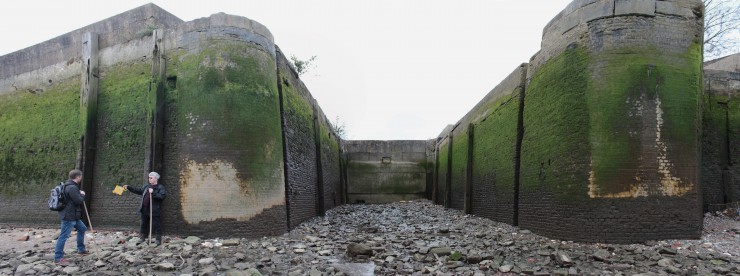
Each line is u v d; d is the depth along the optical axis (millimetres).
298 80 17484
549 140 12172
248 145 11766
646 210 10406
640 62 10727
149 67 13016
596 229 10500
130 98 13219
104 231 12602
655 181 10484
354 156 30812
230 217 11352
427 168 30656
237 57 12070
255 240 11328
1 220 15109
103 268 8539
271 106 12672
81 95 13812
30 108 15438
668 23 10945
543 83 12797
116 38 13914
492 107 17500
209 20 12227
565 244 10633
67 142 14211
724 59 18375
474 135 19984
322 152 21656
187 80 12086
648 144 10531
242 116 11797
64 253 9586
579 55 11250
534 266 9156
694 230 10547
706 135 15398
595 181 10594
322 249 10953
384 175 30562
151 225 10320
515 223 14453
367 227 15953
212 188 11406
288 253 10242
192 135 11688
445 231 14203
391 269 9117
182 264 8859
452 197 23719
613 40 10859
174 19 14711
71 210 9031
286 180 13930
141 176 12539
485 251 10609
